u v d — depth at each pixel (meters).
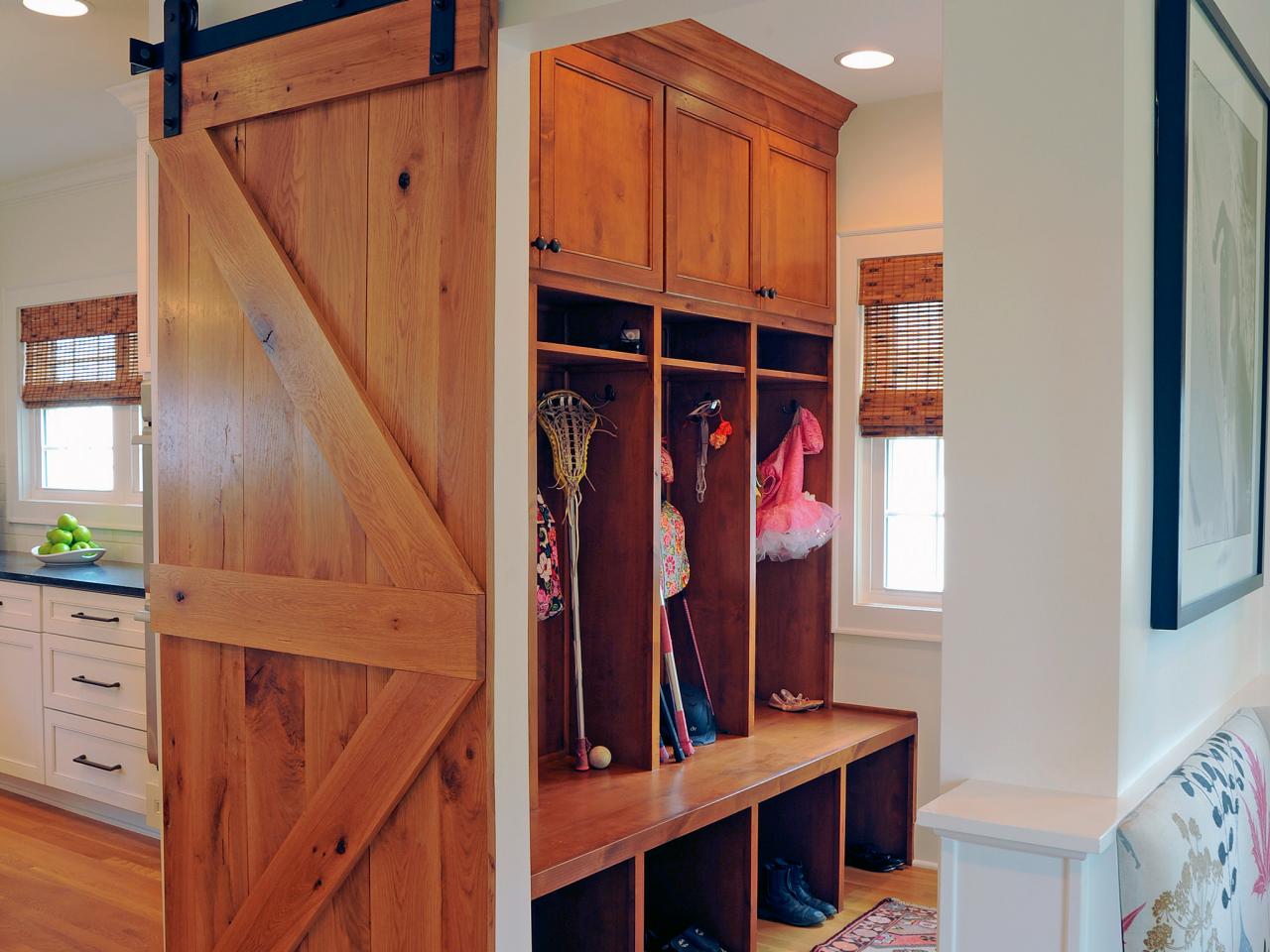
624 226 3.01
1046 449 1.63
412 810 2.05
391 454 2.03
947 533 1.70
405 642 2.02
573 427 3.23
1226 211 2.05
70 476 5.46
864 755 3.57
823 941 3.30
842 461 3.97
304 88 2.15
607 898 2.79
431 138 2.00
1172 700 1.88
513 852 2.01
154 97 2.38
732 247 3.41
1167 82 1.69
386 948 2.10
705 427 3.62
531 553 2.88
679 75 3.18
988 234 1.66
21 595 4.59
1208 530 1.97
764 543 3.77
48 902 3.57
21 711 4.61
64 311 5.30
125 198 4.97
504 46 1.96
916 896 3.64
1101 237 1.58
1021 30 1.63
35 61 3.77
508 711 1.99
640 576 3.23
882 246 3.88
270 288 2.20
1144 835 1.45
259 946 2.26
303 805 2.22
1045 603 1.63
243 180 2.29
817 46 3.32
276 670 2.26
